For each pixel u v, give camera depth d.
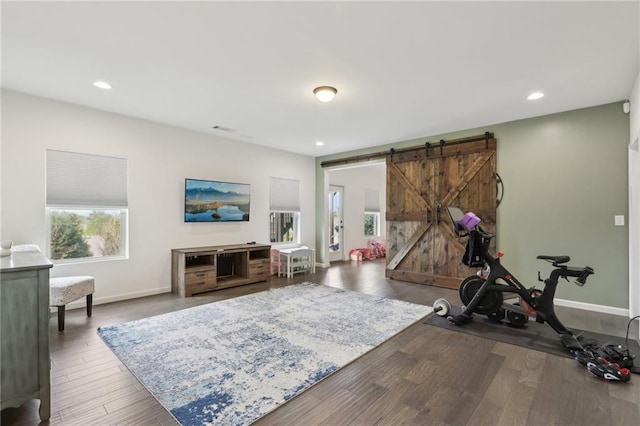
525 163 4.32
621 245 3.66
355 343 2.76
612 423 1.72
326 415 1.79
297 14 2.10
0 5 1.99
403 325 3.23
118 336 2.91
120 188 4.21
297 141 5.66
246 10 2.06
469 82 3.16
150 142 4.49
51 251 3.77
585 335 3.01
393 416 1.78
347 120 4.41
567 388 2.06
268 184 6.12
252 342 2.77
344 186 8.21
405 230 5.50
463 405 1.88
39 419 1.74
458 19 2.15
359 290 4.77
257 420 1.74
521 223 4.34
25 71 2.95
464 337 2.93
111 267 4.13
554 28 2.24
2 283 1.66
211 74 3.00
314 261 6.32
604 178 3.76
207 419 1.74
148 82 3.19
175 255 4.63
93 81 3.17
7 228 3.40
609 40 2.39
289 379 2.16
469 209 4.79
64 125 3.75
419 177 5.35
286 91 3.41
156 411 1.81
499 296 3.26
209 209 5.14
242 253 5.28
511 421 1.73
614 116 3.70
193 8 2.04
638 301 3.42
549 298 2.90
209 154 5.18
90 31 2.30
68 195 3.80
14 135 3.43
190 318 3.42
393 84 3.21
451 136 5.00
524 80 3.11
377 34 2.33
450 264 4.96
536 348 2.68
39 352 1.74
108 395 1.97
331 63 2.78
